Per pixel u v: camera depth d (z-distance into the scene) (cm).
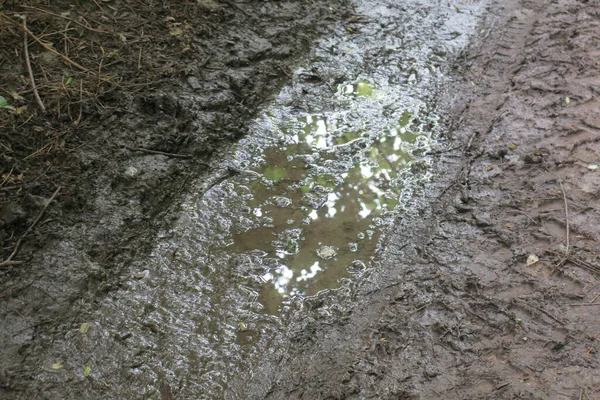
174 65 210
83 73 201
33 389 160
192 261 181
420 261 181
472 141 205
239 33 225
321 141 207
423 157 203
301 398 162
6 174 181
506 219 186
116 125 195
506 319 169
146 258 180
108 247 179
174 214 189
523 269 176
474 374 162
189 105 204
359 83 222
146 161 193
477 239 183
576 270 175
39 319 168
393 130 210
